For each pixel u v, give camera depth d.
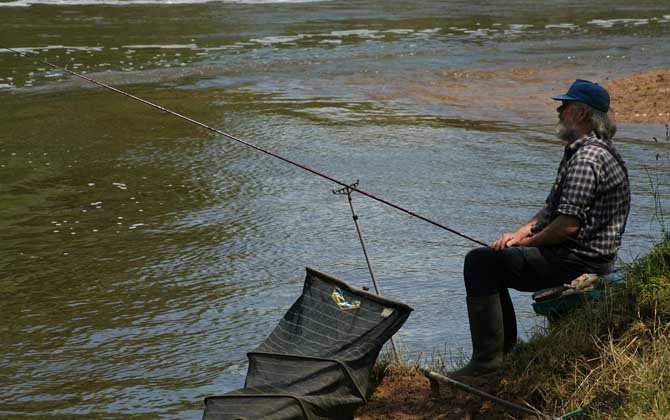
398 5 56.75
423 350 10.38
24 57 35.78
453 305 12.01
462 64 35.31
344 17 49.97
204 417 7.62
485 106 27.12
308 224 15.81
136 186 18.48
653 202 16.58
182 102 27.55
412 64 35.16
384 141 22.27
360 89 29.81
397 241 14.83
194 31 43.56
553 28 47.59
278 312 11.98
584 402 7.56
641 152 21.00
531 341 8.67
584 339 8.16
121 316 11.96
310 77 32.16
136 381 10.08
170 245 14.82
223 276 13.36
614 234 8.23
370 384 8.79
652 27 48.12
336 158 20.53
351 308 8.41
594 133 8.28
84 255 14.38
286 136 22.81
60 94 28.98
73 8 51.50
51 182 18.86
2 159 20.84
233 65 34.53
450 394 8.32
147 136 23.11
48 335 11.41
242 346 10.95
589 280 8.20
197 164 20.19
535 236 8.16
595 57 37.53
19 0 53.91
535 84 31.12
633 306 8.38
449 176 18.91
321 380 7.73
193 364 10.49
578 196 8.00
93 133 23.52
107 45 38.94
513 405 7.70
